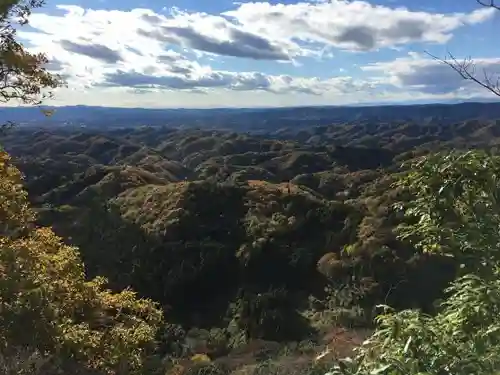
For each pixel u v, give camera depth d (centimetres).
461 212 228
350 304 2567
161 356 2156
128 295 1123
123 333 943
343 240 3331
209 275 3412
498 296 196
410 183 244
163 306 3130
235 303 3123
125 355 920
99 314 998
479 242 219
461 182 223
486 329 192
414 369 181
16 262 756
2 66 764
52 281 893
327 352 242
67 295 934
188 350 2406
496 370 180
